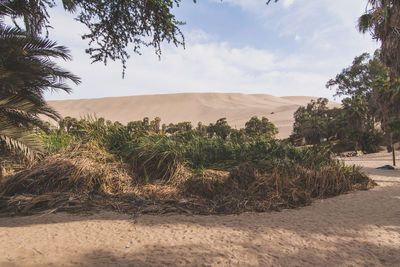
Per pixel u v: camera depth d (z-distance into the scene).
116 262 2.24
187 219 3.67
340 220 3.68
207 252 2.49
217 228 3.27
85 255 2.38
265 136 7.97
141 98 185.12
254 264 2.26
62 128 6.89
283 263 2.30
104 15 5.61
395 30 8.06
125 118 155.00
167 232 3.09
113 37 5.73
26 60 4.99
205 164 6.59
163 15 5.62
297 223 3.52
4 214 3.79
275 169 5.34
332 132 38.69
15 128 4.01
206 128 59.34
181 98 187.25
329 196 5.52
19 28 4.93
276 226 3.37
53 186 4.81
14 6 5.18
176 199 4.66
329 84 38.31
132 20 5.79
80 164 5.22
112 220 3.57
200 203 4.40
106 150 6.32
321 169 6.09
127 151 6.24
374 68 33.16
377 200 5.11
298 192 4.94
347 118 32.62
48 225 3.29
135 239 2.84
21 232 3.00
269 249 2.60
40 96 5.59
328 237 2.97
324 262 2.34
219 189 4.94
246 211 4.15
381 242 2.83
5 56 4.63
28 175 4.86
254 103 178.88
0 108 4.20
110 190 5.00
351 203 4.84
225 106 169.50
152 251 2.50
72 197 4.39
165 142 6.34
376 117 22.11
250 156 6.88
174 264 2.22
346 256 2.47
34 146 4.04
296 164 6.28
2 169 5.00
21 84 4.50
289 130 88.44
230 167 6.25
